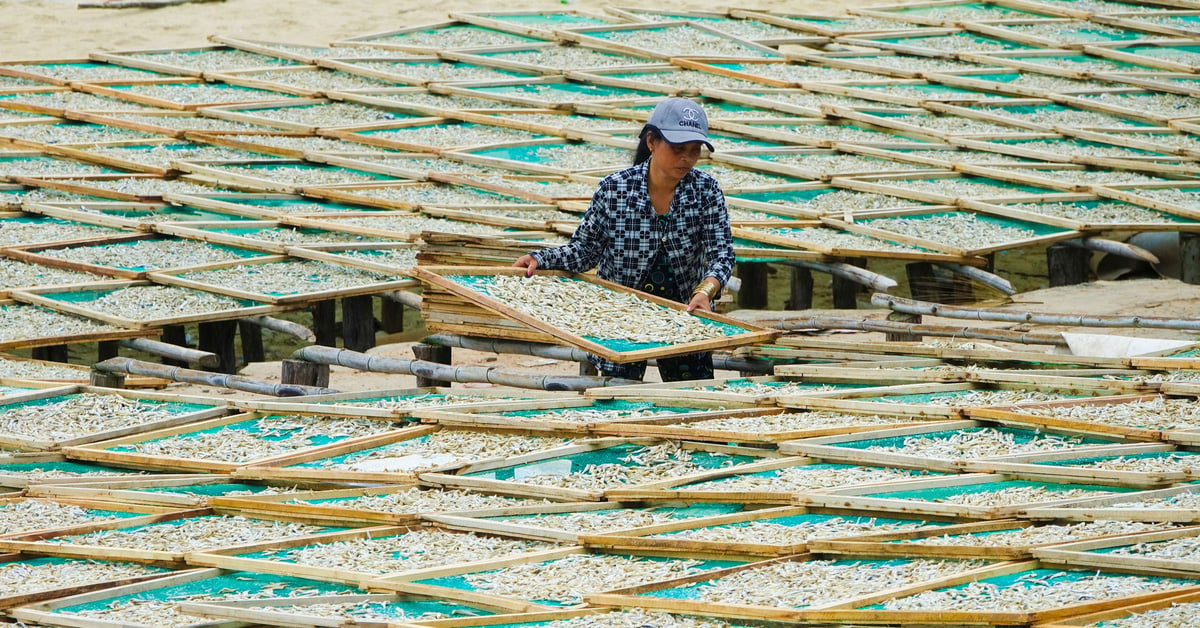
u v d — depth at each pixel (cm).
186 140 3072
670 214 1722
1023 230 2456
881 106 3259
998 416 1466
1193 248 2617
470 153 2919
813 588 1100
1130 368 1644
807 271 2603
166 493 1382
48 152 2966
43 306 2098
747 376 1859
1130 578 1097
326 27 4938
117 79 3622
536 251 1788
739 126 3075
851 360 1789
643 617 1072
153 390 1917
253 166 2878
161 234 2466
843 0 5259
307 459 1450
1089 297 2647
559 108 3284
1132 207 2588
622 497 1327
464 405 1595
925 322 2352
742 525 1253
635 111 3231
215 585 1176
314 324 2383
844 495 1278
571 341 1622
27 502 1381
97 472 1465
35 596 1128
